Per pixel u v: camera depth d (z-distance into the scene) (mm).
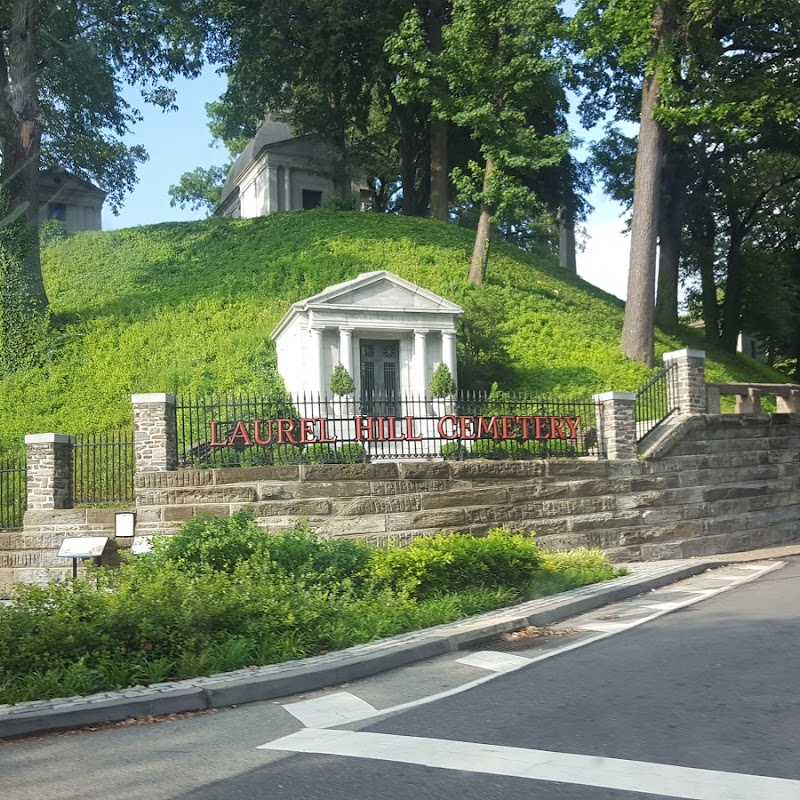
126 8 21578
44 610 9172
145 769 5613
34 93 22531
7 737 6633
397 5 44156
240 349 28734
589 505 18172
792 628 9508
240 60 47406
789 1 31688
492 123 34500
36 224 30297
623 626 10531
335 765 5441
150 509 15016
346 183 51344
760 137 39219
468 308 27812
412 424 17234
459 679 8188
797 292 47094
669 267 40656
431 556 12398
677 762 5137
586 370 29391
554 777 4945
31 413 25625
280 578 11500
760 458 21453
